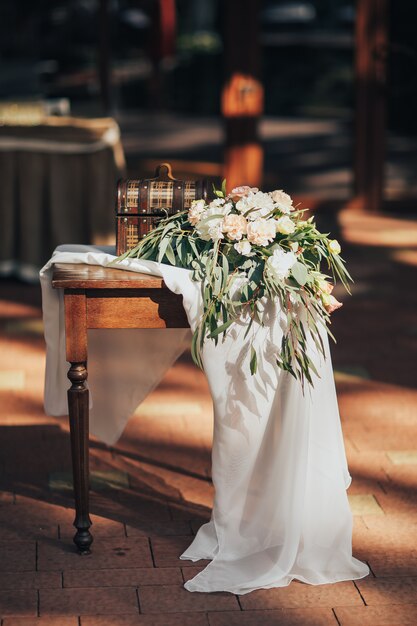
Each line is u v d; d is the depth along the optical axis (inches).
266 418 119.9
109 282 116.1
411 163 360.5
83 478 122.7
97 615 111.8
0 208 251.6
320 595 116.9
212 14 829.2
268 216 116.7
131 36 738.8
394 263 280.2
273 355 118.1
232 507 121.8
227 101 346.3
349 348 209.9
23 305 238.8
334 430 121.8
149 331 136.9
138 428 165.6
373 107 342.3
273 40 687.1
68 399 120.6
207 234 116.7
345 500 121.9
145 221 126.9
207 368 118.3
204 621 111.3
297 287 117.2
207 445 159.3
